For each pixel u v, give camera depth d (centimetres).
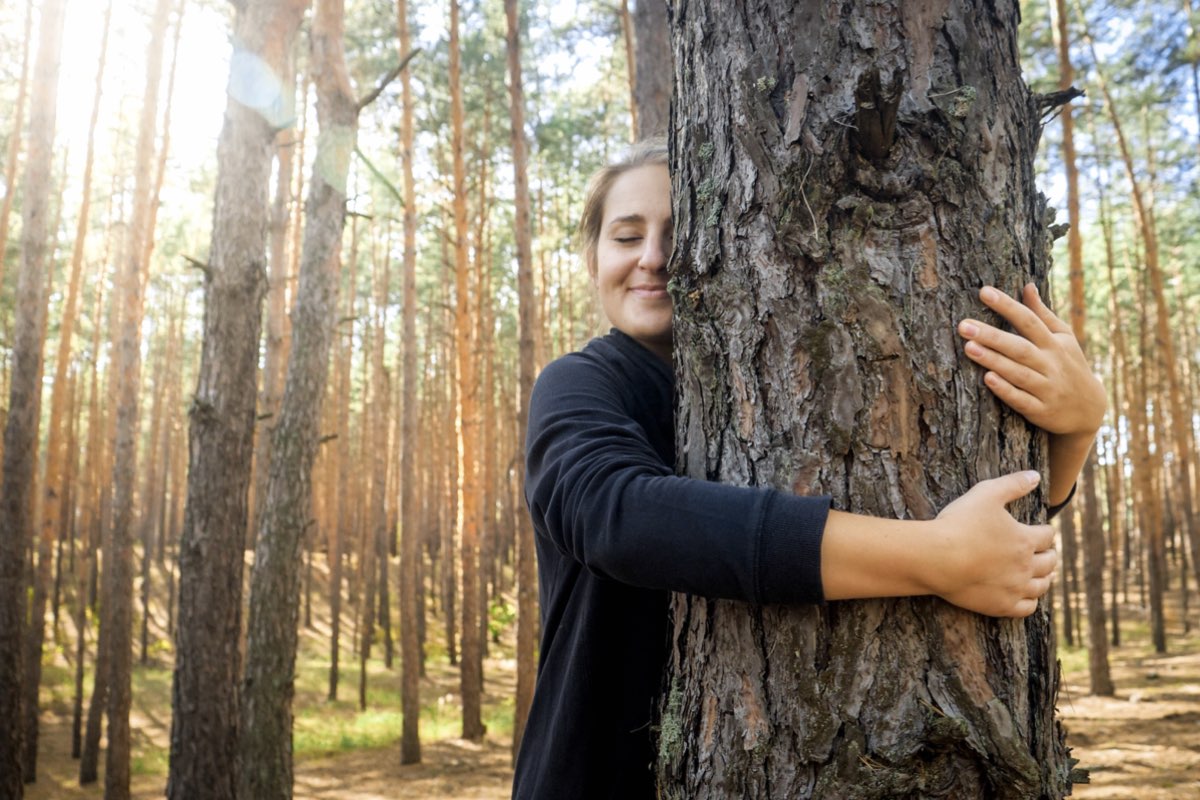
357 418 3142
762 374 112
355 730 1504
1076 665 1702
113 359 1795
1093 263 1992
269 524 603
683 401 122
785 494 101
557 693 129
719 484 103
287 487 605
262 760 578
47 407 2856
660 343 143
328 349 621
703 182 122
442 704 1680
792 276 111
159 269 2111
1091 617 1347
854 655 104
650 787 126
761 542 96
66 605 2214
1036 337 110
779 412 111
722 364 117
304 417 611
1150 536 1777
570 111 1702
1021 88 120
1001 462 109
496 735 1442
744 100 116
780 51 115
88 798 1194
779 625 108
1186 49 1273
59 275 1973
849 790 101
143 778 1322
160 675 1914
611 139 1739
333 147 597
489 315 1839
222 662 539
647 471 107
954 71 112
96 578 2156
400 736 1450
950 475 106
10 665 742
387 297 2169
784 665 107
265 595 596
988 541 99
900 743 101
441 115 1429
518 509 1102
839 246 109
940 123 110
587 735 123
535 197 1977
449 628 2131
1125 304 1967
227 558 543
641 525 99
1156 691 1323
